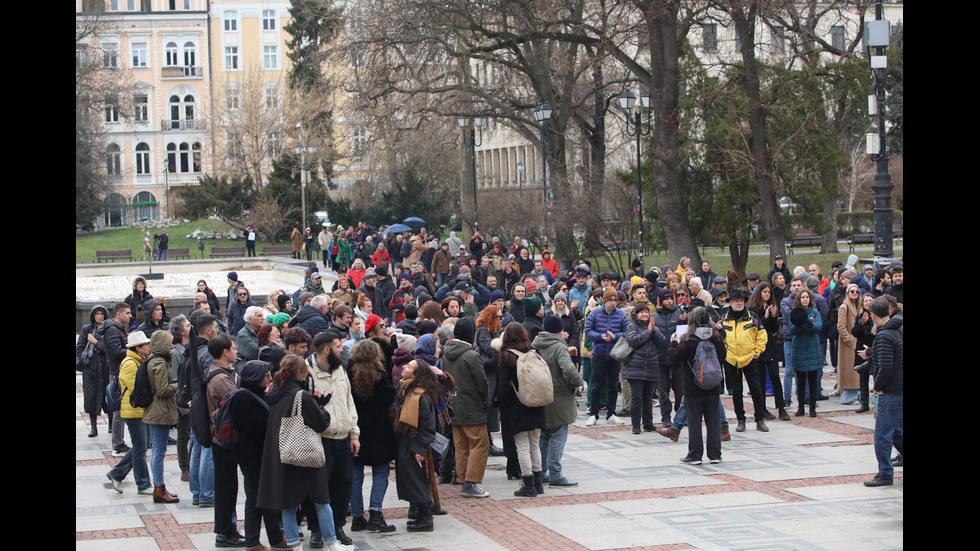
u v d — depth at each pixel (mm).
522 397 10000
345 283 18844
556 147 37656
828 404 16000
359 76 35406
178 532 9141
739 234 30391
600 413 15914
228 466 8641
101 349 14461
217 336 8969
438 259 28797
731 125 28750
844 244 53312
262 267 49375
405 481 8953
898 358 10000
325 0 39406
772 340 14320
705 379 11484
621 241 38406
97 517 9711
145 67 84938
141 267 46938
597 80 39000
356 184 67188
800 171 28844
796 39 30062
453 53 33781
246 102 69125
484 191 48000
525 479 10250
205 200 65750
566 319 16062
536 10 30859
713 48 33688
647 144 32906
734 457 12070
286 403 8047
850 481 10641
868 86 28562
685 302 15984
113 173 82625
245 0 85688
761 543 8258
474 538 8680
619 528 8867
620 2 28094
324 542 8242
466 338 10383
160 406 10203
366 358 9125
